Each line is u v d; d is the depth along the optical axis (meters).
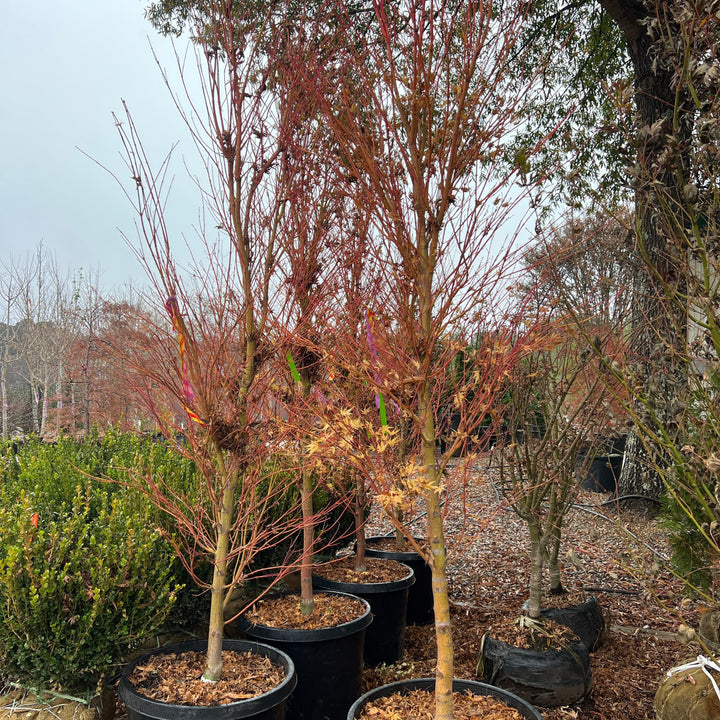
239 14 2.78
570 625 3.75
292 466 3.17
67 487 3.80
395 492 2.03
